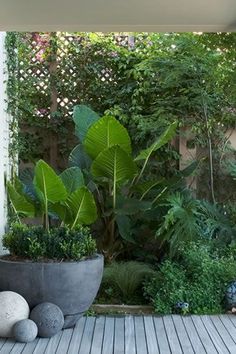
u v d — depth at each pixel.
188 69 5.98
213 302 4.60
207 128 6.22
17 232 4.28
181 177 5.71
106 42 6.54
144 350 3.54
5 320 3.76
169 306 4.55
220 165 6.35
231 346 3.63
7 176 5.63
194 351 3.52
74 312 4.03
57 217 4.98
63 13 4.06
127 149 5.48
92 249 4.29
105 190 5.63
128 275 4.97
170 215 5.11
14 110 5.88
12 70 5.80
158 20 4.18
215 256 5.12
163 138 5.39
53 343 3.69
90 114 5.96
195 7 3.89
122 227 5.50
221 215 5.73
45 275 3.91
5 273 3.97
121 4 3.84
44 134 6.54
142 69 6.23
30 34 6.61
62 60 6.58
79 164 5.79
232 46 5.93
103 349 3.56
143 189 5.67
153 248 5.75
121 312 4.61
